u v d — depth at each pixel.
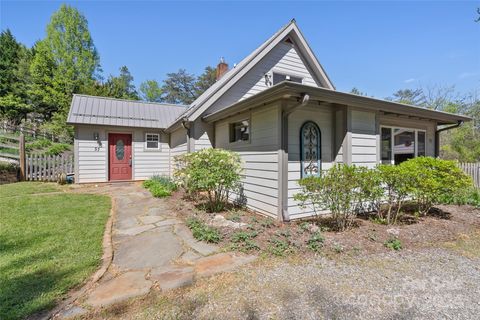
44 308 1.90
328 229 3.94
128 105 10.91
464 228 4.21
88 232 3.60
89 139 9.38
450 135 14.27
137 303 2.01
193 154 5.49
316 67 8.68
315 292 2.21
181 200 6.16
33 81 21.38
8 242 3.17
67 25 24.66
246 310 1.94
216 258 2.88
